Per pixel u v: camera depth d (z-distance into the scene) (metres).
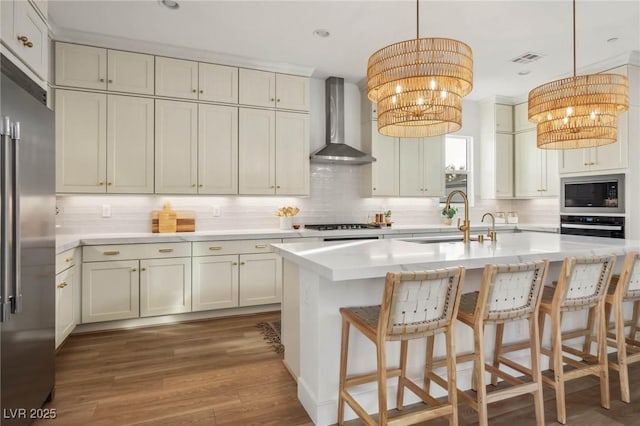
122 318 3.36
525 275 1.84
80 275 3.22
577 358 2.72
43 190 1.98
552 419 1.98
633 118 3.86
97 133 3.46
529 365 2.52
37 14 2.10
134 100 3.58
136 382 2.39
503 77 4.50
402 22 3.20
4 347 1.57
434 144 5.00
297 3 2.91
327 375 1.98
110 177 3.51
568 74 4.38
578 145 2.78
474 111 5.56
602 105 2.26
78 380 2.41
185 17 3.11
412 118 2.04
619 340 2.18
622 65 3.85
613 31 3.32
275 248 2.46
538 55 3.85
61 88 3.34
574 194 4.39
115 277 3.33
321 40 3.54
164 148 3.69
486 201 5.65
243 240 3.78
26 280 1.77
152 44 3.59
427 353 2.07
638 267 2.22
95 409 2.07
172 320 3.61
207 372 2.54
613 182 3.97
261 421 1.97
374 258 1.98
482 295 1.76
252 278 3.81
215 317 3.77
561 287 1.97
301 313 2.20
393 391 2.11
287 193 4.19
